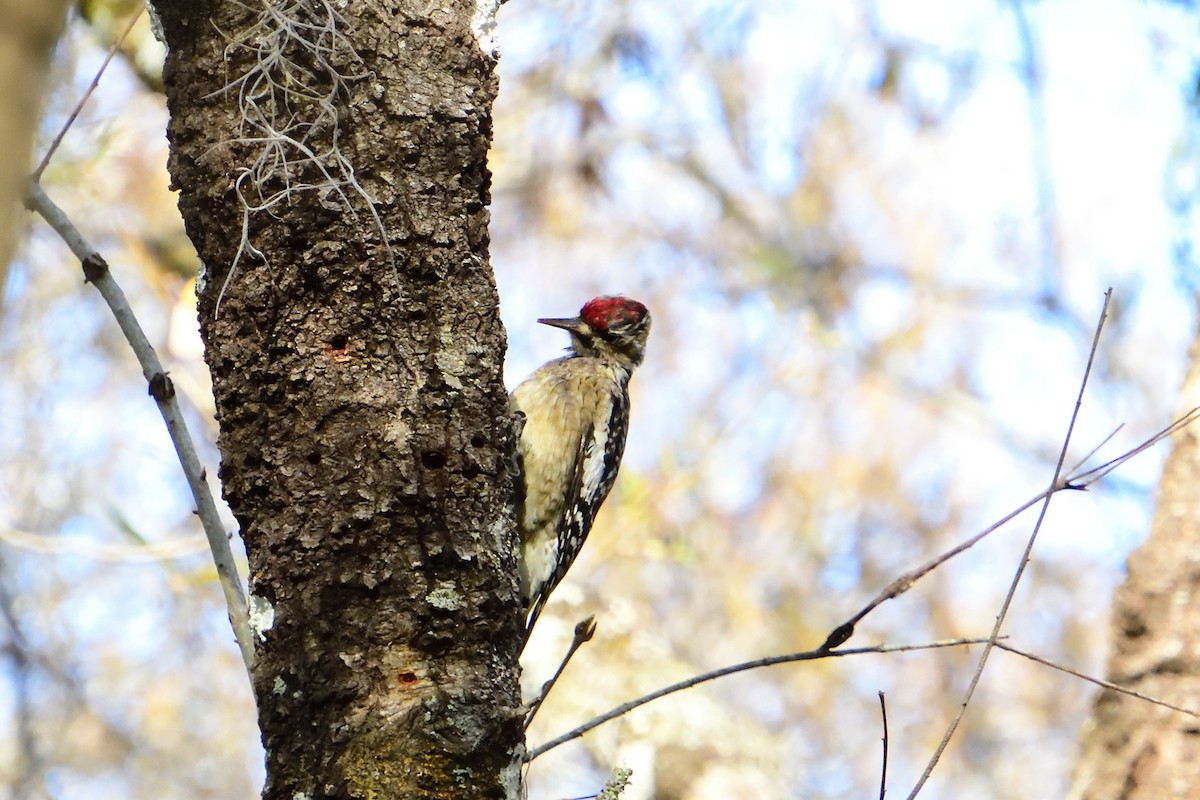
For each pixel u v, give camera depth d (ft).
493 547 19.08
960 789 59.06
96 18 38.55
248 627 18.80
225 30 19.49
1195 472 30.71
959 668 59.57
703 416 56.29
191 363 42.34
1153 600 30.25
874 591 59.41
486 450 19.35
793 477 58.65
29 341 46.09
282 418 18.81
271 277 19.01
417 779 17.48
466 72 20.18
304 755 17.72
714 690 44.42
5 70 10.98
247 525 18.83
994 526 19.36
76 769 54.34
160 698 55.11
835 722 58.59
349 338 19.01
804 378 59.47
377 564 18.31
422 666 18.07
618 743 38.42
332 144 19.29
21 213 11.31
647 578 52.24
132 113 40.75
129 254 42.52
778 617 57.57
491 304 19.90
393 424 18.83
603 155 55.62
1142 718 29.55
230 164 19.22
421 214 19.49
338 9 19.65
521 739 18.56
